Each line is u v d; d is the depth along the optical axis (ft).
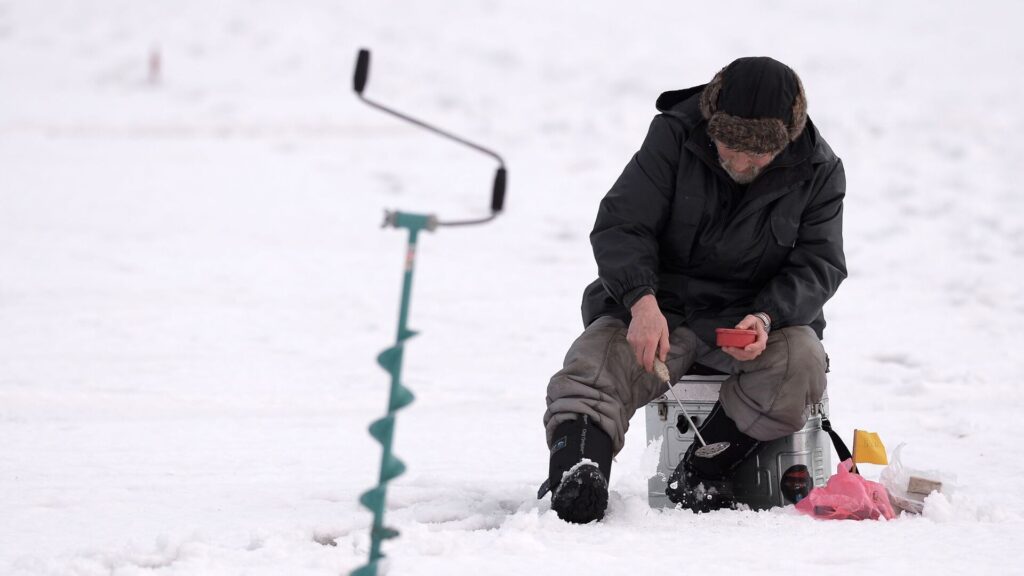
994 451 52.06
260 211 161.17
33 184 181.78
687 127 40.91
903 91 337.31
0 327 89.40
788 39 456.04
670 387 40.04
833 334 88.43
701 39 451.53
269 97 335.67
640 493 43.55
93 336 86.53
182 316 95.35
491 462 51.19
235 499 43.39
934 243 137.90
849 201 172.76
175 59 392.06
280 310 98.73
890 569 32.14
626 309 41.68
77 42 414.41
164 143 241.14
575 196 181.98
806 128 40.86
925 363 76.59
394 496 42.88
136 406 64.69
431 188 186.91
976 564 32.53
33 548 36.14
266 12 454.40
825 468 42.60
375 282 113.60
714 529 36.81
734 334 38.01
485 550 34.30
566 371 39.73
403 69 378.12
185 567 32.81
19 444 54.19
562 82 367.25
